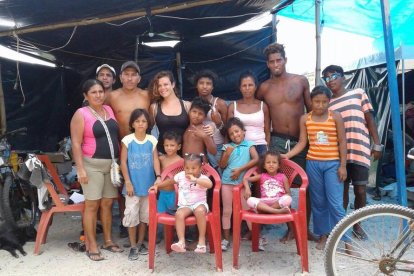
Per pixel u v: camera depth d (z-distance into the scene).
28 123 7.57
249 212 3.28
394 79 3.63
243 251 3.66
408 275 2.88
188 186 3.30
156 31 6.59
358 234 3.66
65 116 8.32
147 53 7.45
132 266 3.39
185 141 3.75
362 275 3.00
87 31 6.02
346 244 3.17
